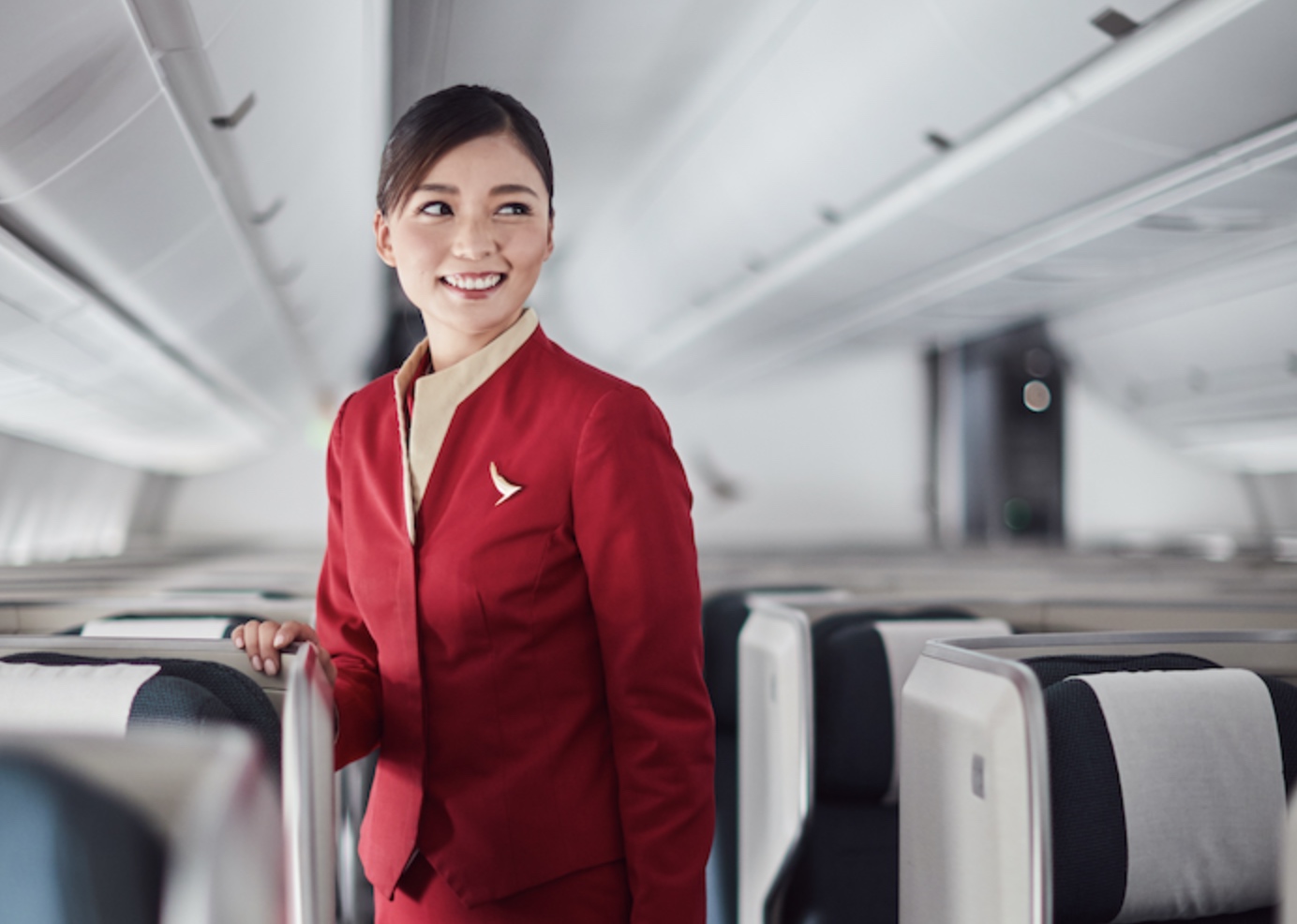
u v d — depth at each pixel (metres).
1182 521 10.30
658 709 0.91
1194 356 7.85
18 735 0.75
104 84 2.43
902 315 7.55
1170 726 1.24
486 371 0.96
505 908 0.94
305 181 4.35
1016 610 2.31
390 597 0.96
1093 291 7.12
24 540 9.01
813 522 13.10
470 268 0.93
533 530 0.90
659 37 4.71
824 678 2.00
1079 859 1.19
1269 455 8.71
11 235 3.14
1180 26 2.89
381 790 0.99
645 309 9.23
